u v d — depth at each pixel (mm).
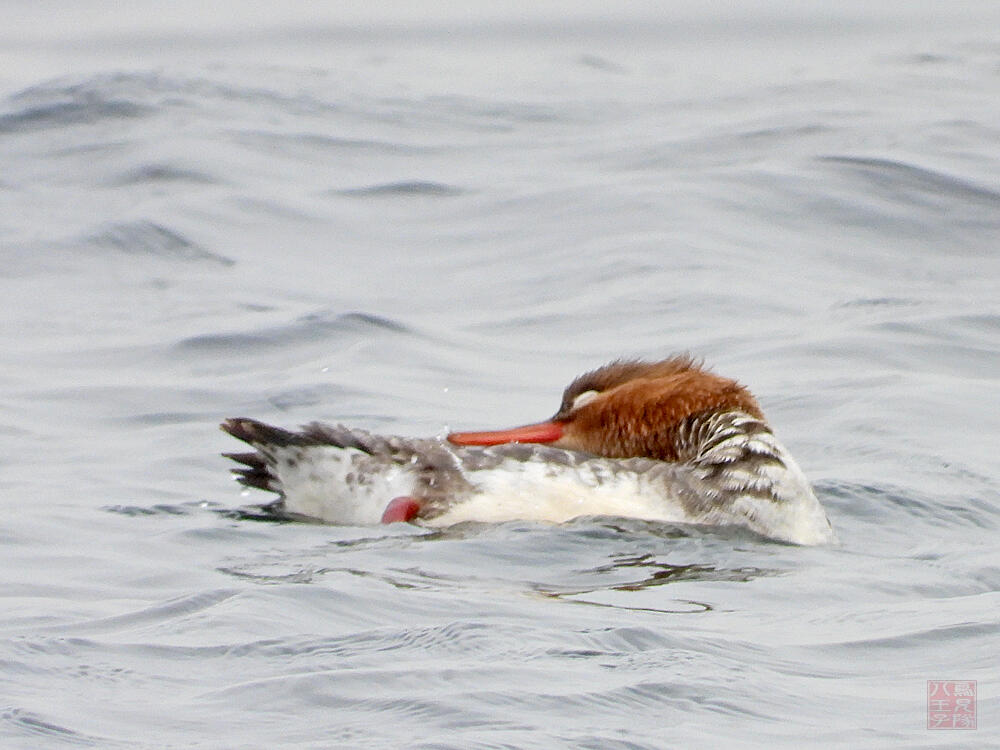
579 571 10602
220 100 29797
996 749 7496
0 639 8781
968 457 14148
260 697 7926
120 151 26391
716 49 36469
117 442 14680
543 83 32781
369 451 11781
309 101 30266
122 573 10406
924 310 19000
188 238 22562
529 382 16766
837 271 20875
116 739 7418
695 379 12859
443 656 8500
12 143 27125
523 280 20703
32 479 13328
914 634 9203
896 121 27391
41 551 10992
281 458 11930
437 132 28516
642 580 10422
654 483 11875
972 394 16141
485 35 38406
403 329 18625
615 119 29266
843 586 10430
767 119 28047
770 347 17734
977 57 34188
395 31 38938
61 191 24656
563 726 7629
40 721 7562
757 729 7711
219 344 18094
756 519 11844
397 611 9328
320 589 9664
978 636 9148
